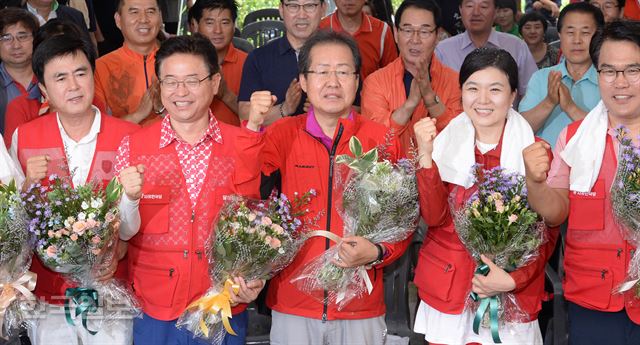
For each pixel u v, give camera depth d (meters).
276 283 3.38
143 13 4.68
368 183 3.13
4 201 3.11
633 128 3.23
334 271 3.26
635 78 3.14
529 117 4.41
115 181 3.16
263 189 3.34
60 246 3.15
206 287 3.31
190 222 3.30
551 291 3.77
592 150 3.20
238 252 3.13
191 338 3.33
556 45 6.62
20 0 5.63
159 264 3.29
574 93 4.54
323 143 3.35
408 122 4.39
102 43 7.00
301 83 3.41
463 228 3.16
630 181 2.99
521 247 3.11
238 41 6.19
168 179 3.32
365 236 3.22
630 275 3.12
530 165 3.00
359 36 5.32
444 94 4.55
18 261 3.21
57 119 3.59
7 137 4.14
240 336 3.43
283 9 4.69
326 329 3.32
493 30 5.63
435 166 3.17
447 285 3.30
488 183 3.12
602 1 5.61
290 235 3.21
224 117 4.80
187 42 3.35
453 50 5.66
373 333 3.38
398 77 4.53
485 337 3.34
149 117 4.46
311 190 3.24
